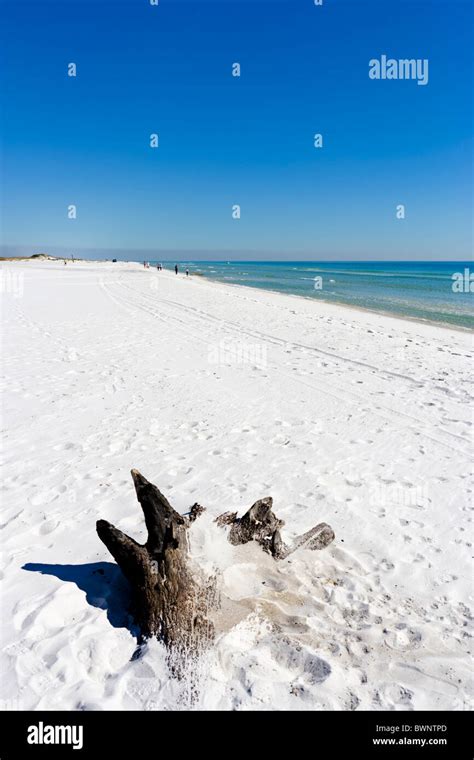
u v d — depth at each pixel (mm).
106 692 2891
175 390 9578
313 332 16969
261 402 9039
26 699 2809
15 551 4273
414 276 67250
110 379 10156
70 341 13969
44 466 6070
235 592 3691
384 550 4559
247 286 44156
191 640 3164
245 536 4141
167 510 3719
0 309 20000
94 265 81250
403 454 6816
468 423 8094
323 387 10141
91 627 3332
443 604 3871
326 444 7094
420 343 15211
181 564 3477
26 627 3281
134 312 21203
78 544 4395
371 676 3137
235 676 3039
